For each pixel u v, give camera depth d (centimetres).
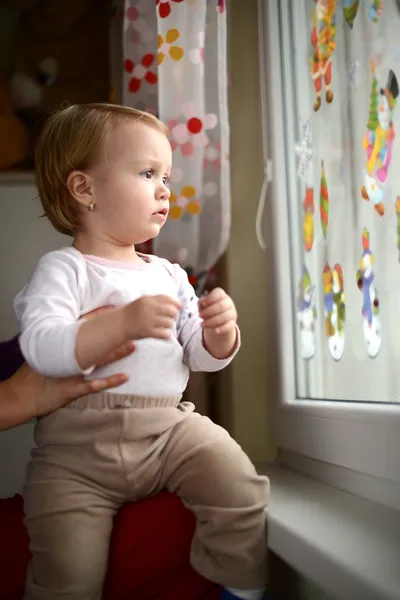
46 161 81
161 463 71
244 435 115
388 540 60
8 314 138
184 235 105
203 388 120
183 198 104
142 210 77
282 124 111
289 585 80
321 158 100
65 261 75
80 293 74
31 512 67
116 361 72
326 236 98
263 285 118
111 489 69
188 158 103
